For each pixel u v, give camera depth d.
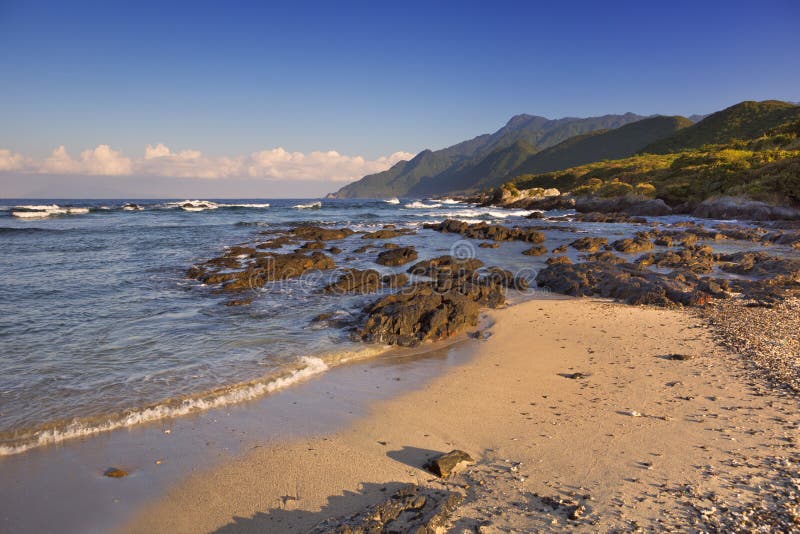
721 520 5.04
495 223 58.50
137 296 17.70
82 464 6.67
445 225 47.09
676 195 69.75
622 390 9.23
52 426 7.77
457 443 7.24
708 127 144.38
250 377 9.97
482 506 5.50
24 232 39.72
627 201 71.75
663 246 34.31
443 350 12.16
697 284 18.86
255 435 7.52
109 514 5.62
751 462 6.30
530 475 6.21
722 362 10.66
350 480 6.23
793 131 86.56
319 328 13.77
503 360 11.35
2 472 6.45
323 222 54.62
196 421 8.01
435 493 5.70
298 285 20.45
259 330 13.52
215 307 16.22
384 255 27.70
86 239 35.50
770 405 8.25
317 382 9.85
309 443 7.26
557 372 10.45
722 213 57.94
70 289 18.58
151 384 9.54
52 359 10.88
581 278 19.77
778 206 53.12
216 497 5.91
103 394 9.03
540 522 5.16
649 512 5.27
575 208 83.50
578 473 6.22
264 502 5.80
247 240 36.38
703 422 7.65
